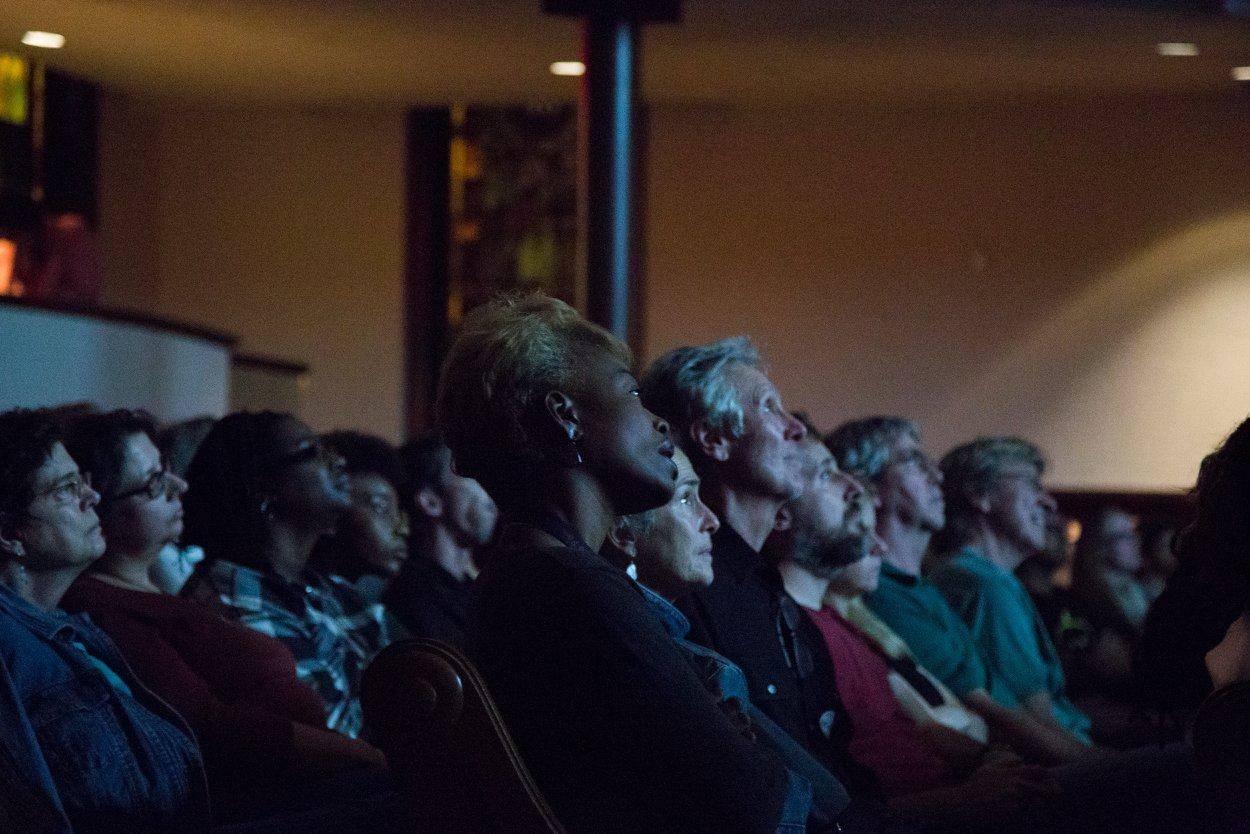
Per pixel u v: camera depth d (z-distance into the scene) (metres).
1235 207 10.34
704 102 11.01
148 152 11.47
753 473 2.92
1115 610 6.17
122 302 11.20
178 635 2.95
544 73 10.18
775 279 10.98
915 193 10.83
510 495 1.96
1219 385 10.35
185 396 7.55
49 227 9.78
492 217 11.33
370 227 11.39
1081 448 10.60
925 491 4.33
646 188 11.13
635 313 11.12
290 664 3.11
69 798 2.29
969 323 10.74
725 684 2.26
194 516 3.45
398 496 4.29
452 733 1.81
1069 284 10.60
